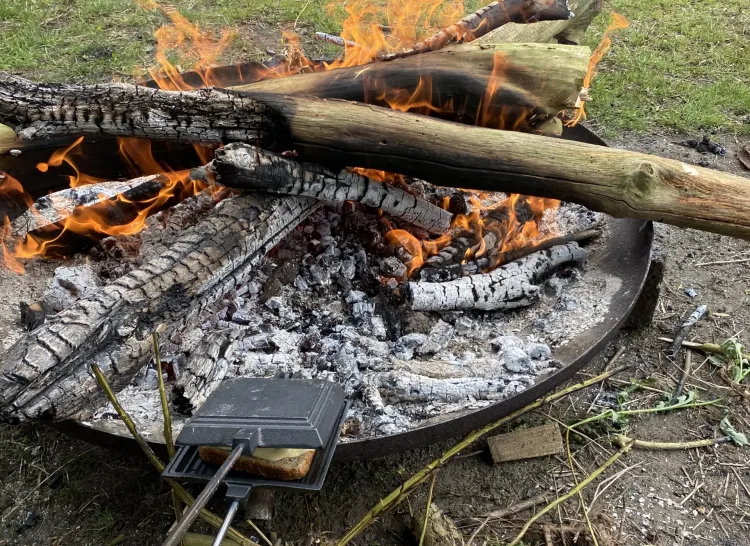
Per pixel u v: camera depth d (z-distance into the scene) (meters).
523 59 1.78
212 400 1.14
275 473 1.11
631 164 1.60
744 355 2.12
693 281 2.47
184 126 1.58
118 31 4.18
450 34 1.98
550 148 1.64
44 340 1.32
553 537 1.60
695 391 2.01
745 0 4.92
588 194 1.65
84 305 1.41
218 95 1.58
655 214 1.64
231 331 1.73
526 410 1.73
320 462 1.14
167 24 4.31
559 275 2.14
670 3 4.87
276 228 1.75
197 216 2.21
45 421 1.39
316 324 1.92
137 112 1.53
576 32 2.37
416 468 1.78
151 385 1.65
